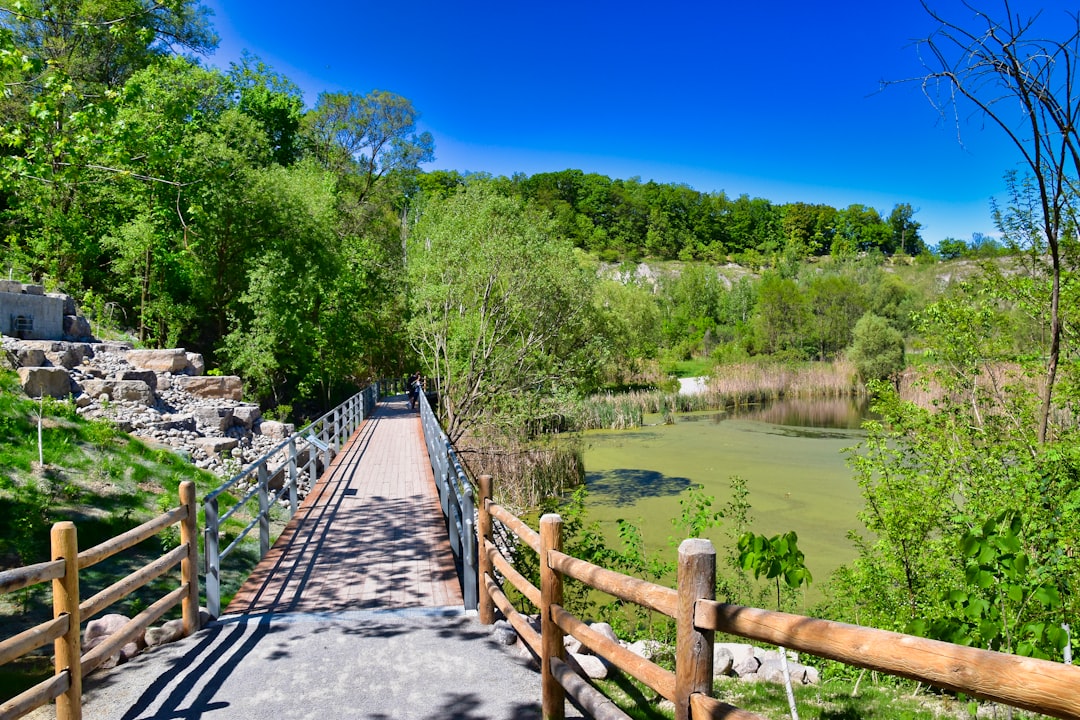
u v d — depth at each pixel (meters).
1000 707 5.59
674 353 74.38
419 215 51.72
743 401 45.91
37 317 15.36
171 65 23.20
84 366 14.08
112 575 7.12
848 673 6.82
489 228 24.83
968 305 9.95
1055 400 8.51
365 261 36.84
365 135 51.00
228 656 4.89
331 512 10.07
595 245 153.25
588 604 9.33
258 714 4.02
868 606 9.05
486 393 23.80
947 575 7.90
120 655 4.80
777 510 17.89
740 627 2.23
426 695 4.29
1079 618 5.20
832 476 22.39
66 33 24.06
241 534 6.58
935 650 1.60
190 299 27.17
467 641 5.19
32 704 3.30
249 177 26.34
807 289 76.62
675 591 2.61
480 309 24.31
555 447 22.98
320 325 29.08
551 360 25.23
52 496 8.02
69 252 23.73
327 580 6.88
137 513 8.66
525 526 4.45
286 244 27.06
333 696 4.26
